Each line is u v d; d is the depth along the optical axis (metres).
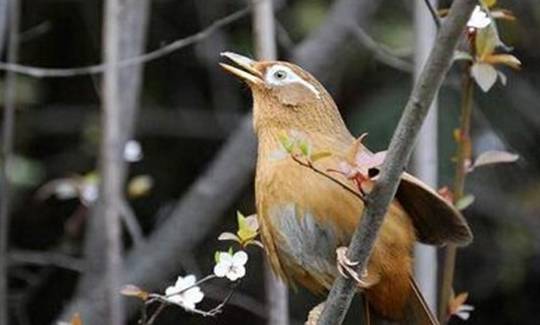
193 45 15.82
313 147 8.03
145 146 15.85
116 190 10.42
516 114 15.42
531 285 15.64
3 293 11.02
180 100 15.99
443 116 13.48
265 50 10.61
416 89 6.64
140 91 15.49
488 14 7.22
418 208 7.57
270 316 9.90
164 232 13.80
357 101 14.99
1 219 11.27
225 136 15.88
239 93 15.92
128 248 15.55
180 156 15.92
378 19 14.95
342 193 7.68
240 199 15.22
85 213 13.81
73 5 15.73
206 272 14.87
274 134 8.18
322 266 7.88
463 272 15.55
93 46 15.75
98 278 12.46
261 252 14.95
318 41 14.23
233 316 15.34
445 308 8.34
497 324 15.73
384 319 7.97
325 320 7.20
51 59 15.77
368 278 7.68
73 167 15.60
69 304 13.84
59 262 13.28
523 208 15.31
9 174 11.48
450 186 13.23
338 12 14.30
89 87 15.85
